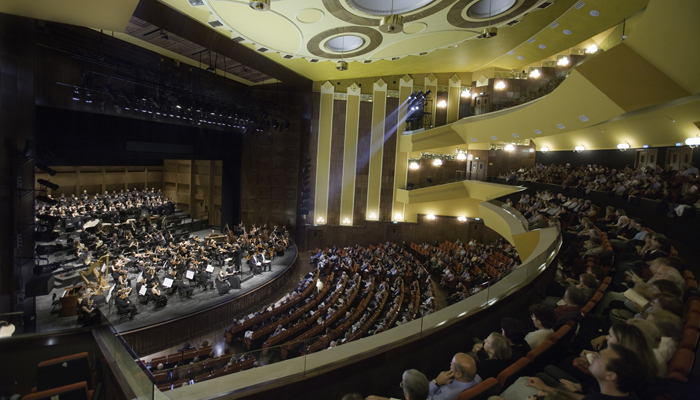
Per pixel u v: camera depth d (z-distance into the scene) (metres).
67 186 24.34
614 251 7.63
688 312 3.49
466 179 25.12
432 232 25.28
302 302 13.89
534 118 15.16
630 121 14.27
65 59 12.68
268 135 24.42
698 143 11.62
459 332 5.13
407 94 25.00
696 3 6.80
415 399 2.85
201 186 27.44
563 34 16.14
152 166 29.22
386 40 13.55
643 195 10.40
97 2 7.56
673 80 9.17
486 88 23.41
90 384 3.60
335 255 21.23
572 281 6.61
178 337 11.84
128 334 10.72
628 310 4.32
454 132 23.23
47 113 13.08
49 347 3.93
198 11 12.81
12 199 9.28
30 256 10.03
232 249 17.48
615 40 14.99
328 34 12.83
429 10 10.88
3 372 3.73
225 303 13.38
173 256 15.22
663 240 6.27
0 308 8.91
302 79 23.52
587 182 14.09
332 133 25.19
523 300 6.27
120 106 14.36
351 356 4.24
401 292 14.26
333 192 25.48
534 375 3.50
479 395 2.90
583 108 11.98
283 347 4.11
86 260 13.96
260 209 24.62
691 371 2.44
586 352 3.45
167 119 16.86
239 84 23.11
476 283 14.47
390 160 25.42
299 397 3.85
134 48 15.82
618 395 2.26
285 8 10.67
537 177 18.39
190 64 18.80
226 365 4.18
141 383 3.07
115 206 20.73
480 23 11.99
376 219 25.61
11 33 9.12
